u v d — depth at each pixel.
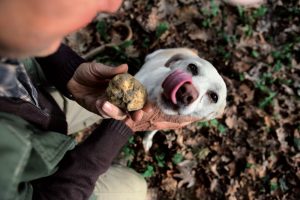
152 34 0.94
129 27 0.93
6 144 0.32
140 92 0.48
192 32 0.95
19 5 0.22
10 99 0.39
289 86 0.92
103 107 0.47
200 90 0.66
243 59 0.94
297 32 0.97
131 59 0.92
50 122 0.50
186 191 0.85
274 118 0.89
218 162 0.86
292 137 0.88
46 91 0.59
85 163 0.49
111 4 0.27
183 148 0.85
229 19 0.97
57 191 0.47
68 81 0.56
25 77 0.44
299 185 0.85
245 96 0.91
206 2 0.97
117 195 0.68
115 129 0.51
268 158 0.87
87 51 0.92
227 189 0.84
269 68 0.93
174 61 0.73
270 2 0.99
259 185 0.85
